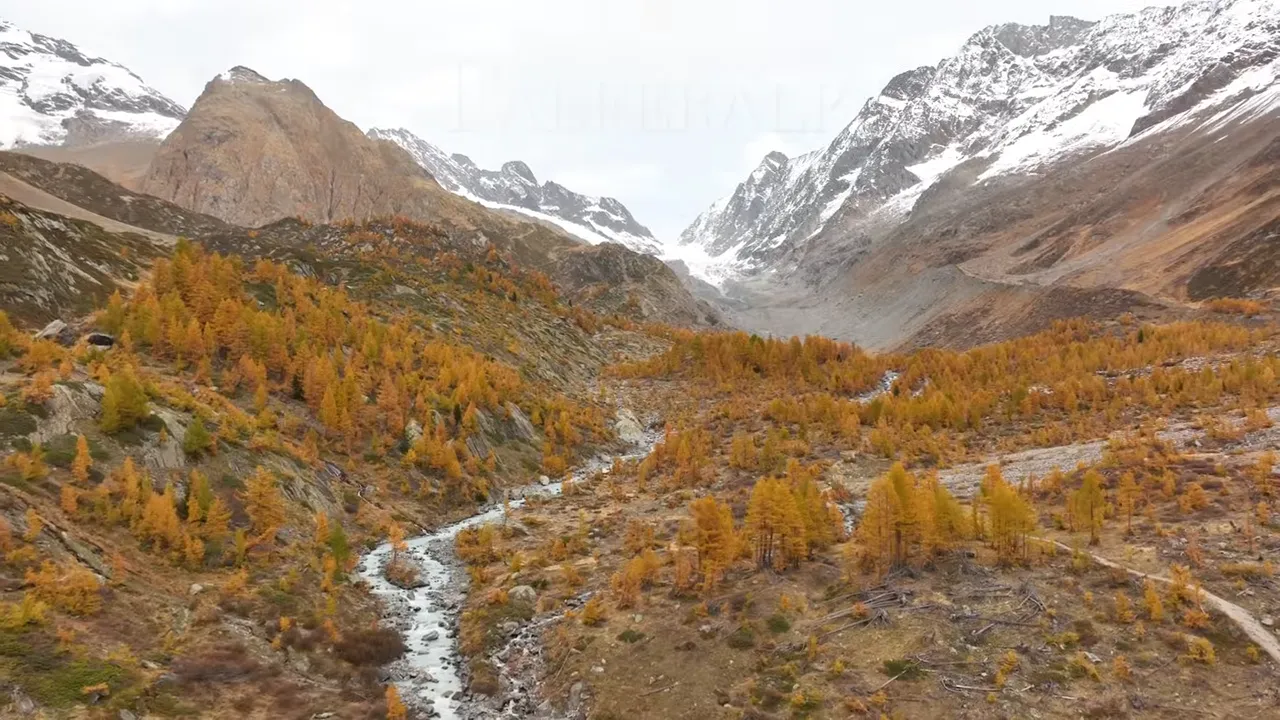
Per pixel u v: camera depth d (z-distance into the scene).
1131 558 40.41
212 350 84.88
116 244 125.69
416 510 74.12
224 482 56.25
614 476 96.06
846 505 66.31
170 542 45.56
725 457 97.44
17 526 39.06
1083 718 29.19
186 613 39.75
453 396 99.00
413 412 91.50
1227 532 41.56
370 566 57.72
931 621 37.03
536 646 42.78
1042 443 83.19
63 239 112.56
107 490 46.88
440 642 45.41
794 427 113.88
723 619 41.00
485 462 90.88
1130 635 33.44
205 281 100.94
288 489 61.38
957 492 64.25
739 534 52.06
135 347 80.38
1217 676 29.97
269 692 35.28
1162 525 44.34
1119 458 60.38
